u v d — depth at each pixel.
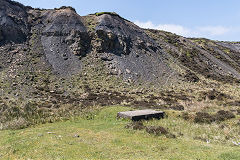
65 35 45.78
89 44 46.69
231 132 14.48
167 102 29.78
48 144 10.89
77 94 31.02
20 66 34.59
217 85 47.72
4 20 41.31
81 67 40.41
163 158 9.12
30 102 24.44
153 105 26.64
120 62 44.25
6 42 38.94
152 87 39.19
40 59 38.25
